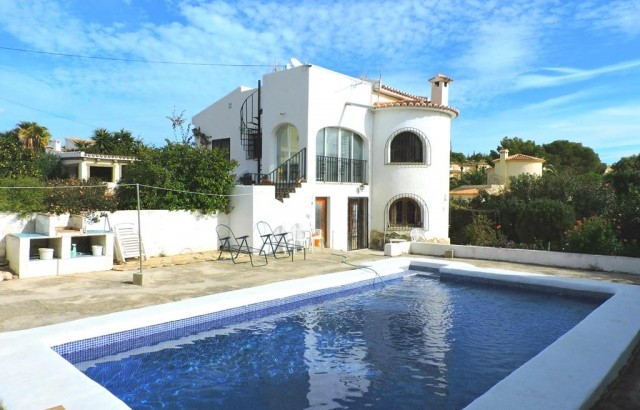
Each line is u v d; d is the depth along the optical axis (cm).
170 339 735
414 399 534
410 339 762
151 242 1337
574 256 1334
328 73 1689
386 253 1559
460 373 614
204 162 1476
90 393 447
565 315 918
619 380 527
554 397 445
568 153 5819
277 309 909
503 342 749
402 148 1866
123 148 4344
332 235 1714
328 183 1691
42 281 986
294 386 571
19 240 1013
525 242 1816
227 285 977
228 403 521
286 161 1662
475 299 1045
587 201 2158
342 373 613
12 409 412
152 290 916
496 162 4384
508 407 423
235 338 754
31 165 2572
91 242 1216
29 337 601
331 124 1708
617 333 656
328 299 1028
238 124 1905
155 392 549
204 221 1470
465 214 2378
